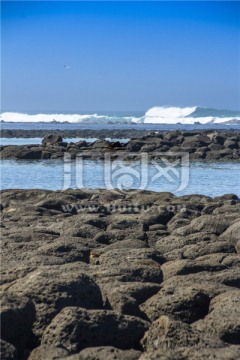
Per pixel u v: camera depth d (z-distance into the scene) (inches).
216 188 1246.9
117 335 391.2
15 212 796.0
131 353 364.8
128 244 590.6
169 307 431.5
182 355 353.4
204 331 406.3
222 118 5846.5
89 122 6136.8
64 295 418.6
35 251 555.8
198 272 513.0
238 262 536.4
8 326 385.7
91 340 385.1
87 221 685.9
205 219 674.8
